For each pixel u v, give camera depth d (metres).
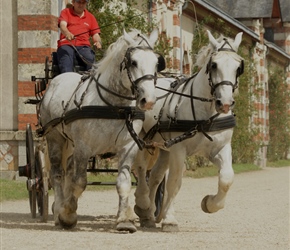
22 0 24.33
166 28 33.75
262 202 20.36
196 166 34.09
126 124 12.80
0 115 24.78
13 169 24.42
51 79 15.58
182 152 13.41
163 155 14.62
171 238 12.30
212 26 39.97
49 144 14.43
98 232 13.03
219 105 12.70
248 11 49.72
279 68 56.03
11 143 24.44
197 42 37.16
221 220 15.81
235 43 13.23
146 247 11.20
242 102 39.88
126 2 27.64
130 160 12.88
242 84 40.16
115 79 12.80
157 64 12.54
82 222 14.91
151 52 12.38
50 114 14.20
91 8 25.70
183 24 36.53
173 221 13.55
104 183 15.02
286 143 55.38
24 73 24.39
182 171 13.49
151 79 12.21
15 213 16.61
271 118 54.41
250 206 19.14
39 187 14.96
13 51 24.72
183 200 20.83
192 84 13.52
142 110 12.68
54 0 24.41
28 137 15.46
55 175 14.31
